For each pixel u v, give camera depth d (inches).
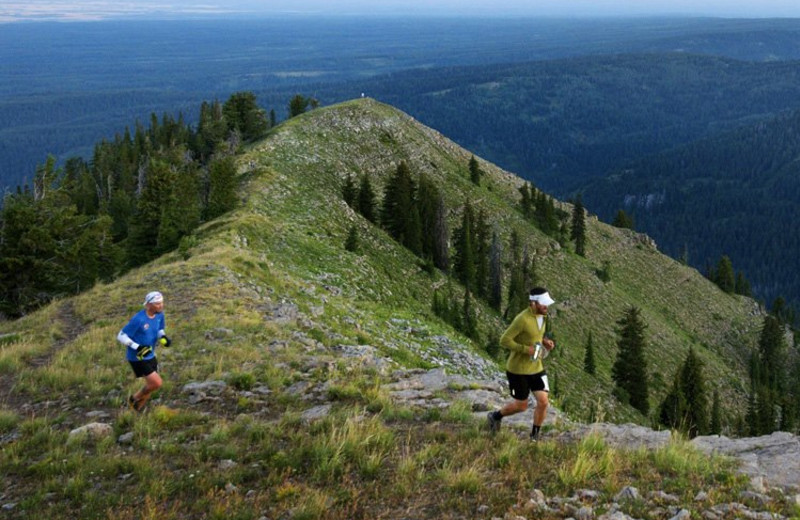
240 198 2411.4
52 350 724.0
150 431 432.8
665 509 286.4
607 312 4173.2
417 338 1205.1
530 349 379.9
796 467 343.3
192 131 5236.2
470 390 566.6
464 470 329.7
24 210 1498.5
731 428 3390.7
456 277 3403.1
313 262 1841.8
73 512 323.9
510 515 282.7
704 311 5433.1
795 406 3639.3
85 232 1654.8
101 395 542.9
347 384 557.3
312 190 2977.4
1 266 1453.0
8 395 553.0
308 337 802.2
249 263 1242.0
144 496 335.6
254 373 596.1
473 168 5103.3
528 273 3897.6
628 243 5989.2
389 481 334.6
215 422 460.1
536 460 353.4
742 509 283.3
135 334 480.1
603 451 356.8
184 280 1047.0
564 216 5693.9
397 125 4985.2
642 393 2864.2
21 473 375.9
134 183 4281.5
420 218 3422.7
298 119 4362.7
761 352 5036.9
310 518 298.7
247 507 313.7
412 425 439.8
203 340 709.3
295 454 373.7
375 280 2078.0
